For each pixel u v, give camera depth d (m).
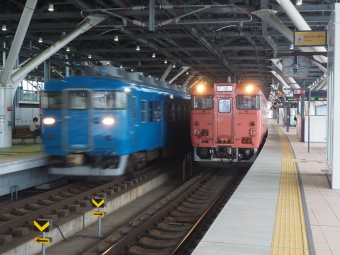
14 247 8.58
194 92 18.62
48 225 7.65
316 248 6.82
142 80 18.20
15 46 20.41
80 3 20.78
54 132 14.70
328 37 14.04
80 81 14.56
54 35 33.00
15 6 24.55
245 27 28.84
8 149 20.03
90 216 11.88
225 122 18.38
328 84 14.45
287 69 20.81
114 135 14.43
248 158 18.77
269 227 7.98
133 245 9.29
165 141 19.67
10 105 21.58
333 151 12.18
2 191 14.15
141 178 17.20
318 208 9.74
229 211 9.28
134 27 27.44
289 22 26.45
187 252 8.75
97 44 38.84
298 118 36.03
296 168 16.59
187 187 16.33
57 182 17.25
